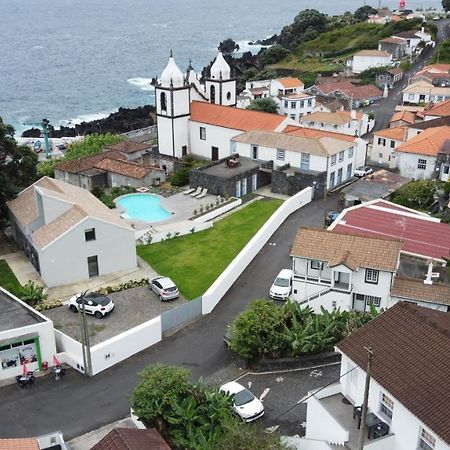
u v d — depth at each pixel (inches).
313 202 2901.1
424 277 1861.5
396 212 2283.5
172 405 1334.9
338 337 1668.3
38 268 2177.7
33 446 1145.4
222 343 1792.6
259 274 2192.4
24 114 6446.9
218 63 3841.0
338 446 1157.7
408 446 1108.5
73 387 1604.3
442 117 3690.9
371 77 6082.7
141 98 7263.8
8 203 2463.1
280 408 1470.2
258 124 3373.5
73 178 3230.8
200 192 2987.2
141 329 1748.3
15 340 1606.8
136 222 2652.6
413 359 1165.1
